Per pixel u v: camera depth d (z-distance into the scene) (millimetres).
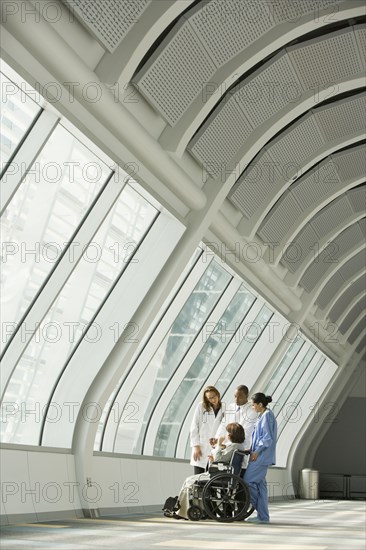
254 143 12625
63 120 8578
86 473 11281
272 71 12289
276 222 15844
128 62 8695
